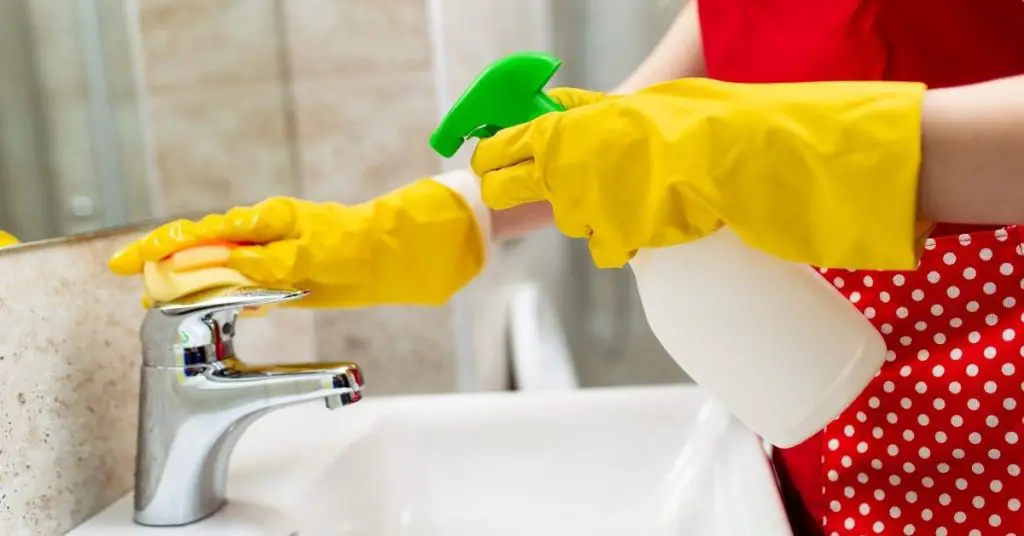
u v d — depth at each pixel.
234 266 0.47
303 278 0.49
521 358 0.99
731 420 0.59
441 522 0.59
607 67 1.39
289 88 0.79
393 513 0.60
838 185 0.30
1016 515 0.41
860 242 0.30
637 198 0.34
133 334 0.54
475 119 0.41
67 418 0.47
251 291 0.45
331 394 0.45
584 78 1.39
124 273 0.47
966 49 0.41
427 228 0.51
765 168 0.31
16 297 0.43
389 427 0.63
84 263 0.49
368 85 0.79
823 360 0.36
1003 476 0.42
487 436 0.62
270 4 0.77
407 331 0.81
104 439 0.50
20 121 0.53
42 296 0.45
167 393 0.46
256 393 0.46
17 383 0.43
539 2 1.32
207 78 0.72
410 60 0.78
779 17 0.45
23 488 0.43
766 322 0.36
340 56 0.78
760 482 0.48
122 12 0.65
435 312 0.81
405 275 0.51
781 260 0.36
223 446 0.48
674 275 0.37
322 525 0.52
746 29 0.47
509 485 0.60
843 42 0.43
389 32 0.78
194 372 0.46
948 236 0.42
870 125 0.30
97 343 0.50
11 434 0.42
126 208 0.61
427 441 0.62
